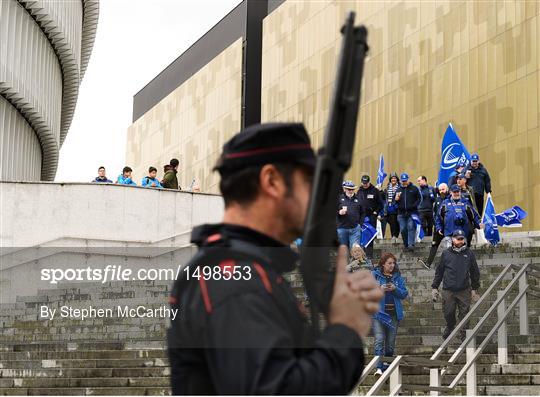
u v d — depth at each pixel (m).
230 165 2.31
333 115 2.20
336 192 2.21
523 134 34.19
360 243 20.14
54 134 37.12
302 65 48.81
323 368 2.07
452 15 38.22
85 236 23.88
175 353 2.27
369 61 43.22
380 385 11.24
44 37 34.12
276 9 52.25
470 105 36.88
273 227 2.29
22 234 23.77
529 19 34.34
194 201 25.11
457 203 19.95
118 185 24.41
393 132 41.22
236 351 2.07
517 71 34.69
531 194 33.56
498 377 13.19
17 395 14.09
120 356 15.12
